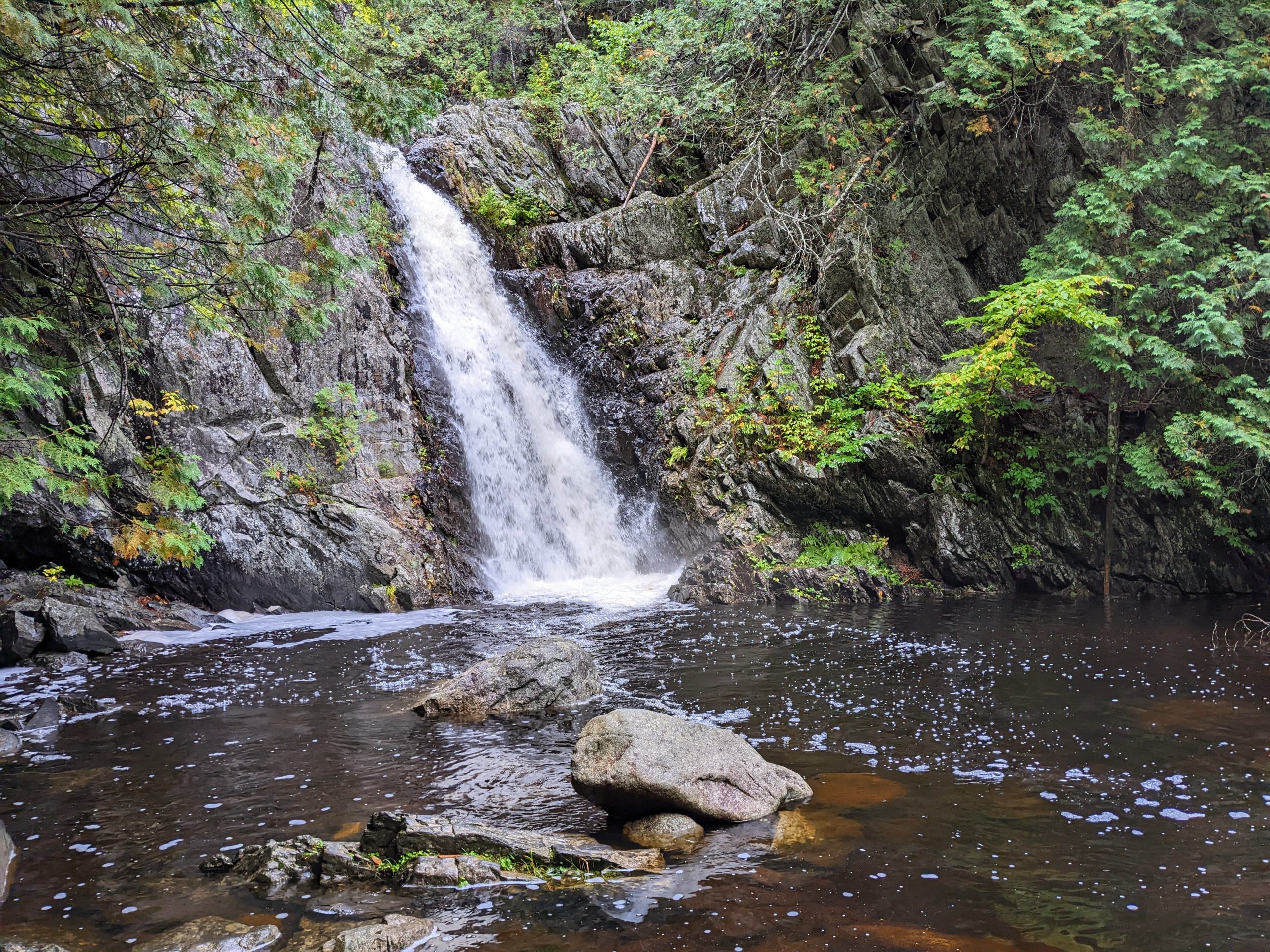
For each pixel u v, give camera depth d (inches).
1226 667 400.2
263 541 557.9
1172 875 200.2
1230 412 629.6
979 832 225.0
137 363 539.2
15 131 280.2
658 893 192.5
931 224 765.3
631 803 233.3
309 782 266.7
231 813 242.7
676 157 860.6
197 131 269.7
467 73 996.6
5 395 405.1
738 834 224.5
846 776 267.3
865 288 730.2
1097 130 633.0
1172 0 634.8
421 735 315.3
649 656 438.3
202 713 344.8
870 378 693.3
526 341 784.9
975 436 668.1
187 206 323.0
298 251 604.7
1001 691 364.8
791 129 797.9
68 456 423.5
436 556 617.3
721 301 770.8
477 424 705.6
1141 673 391.5
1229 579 638.5
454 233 772.0
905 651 444.8
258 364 601.3
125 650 449.4
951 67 691.4
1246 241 649.0
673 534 701.3
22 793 258.1
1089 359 644.1
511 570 678.5
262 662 429.4
